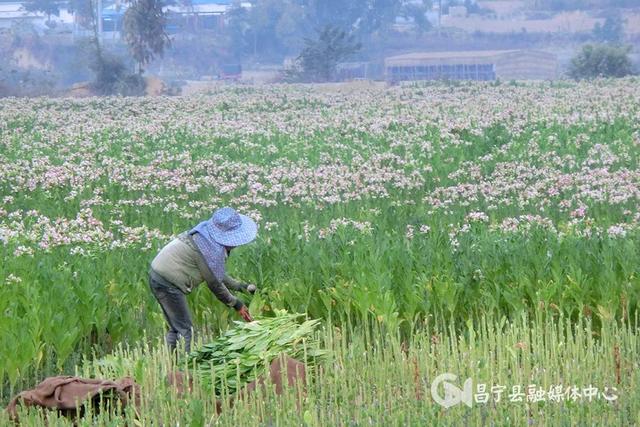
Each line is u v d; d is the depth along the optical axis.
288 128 83.56
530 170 57.44
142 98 122.38
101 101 117.75
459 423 19.42
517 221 42.41
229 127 83.38
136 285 31.27
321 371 21.88
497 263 30.88
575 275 28.70
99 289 29.48
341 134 79.94
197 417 18.92
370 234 38.22
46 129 85.69
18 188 55.50
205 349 24.69
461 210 47.56
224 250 27.56
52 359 28.25
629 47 186.75
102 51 197.00
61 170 58.31
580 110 90.62
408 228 42.66
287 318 25.47
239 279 31.55
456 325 29.94
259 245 35.03
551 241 33.66
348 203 50.59
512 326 24.14
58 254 37.00
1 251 37.44
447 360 22.41
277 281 30.59
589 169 57.94
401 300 29.39
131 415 20.12
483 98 107.69
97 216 47.16
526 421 19.19
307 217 47.91
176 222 45.50
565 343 25.16
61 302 28.23
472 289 29.53
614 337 24.27
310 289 29.75
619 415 19.38
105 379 22.80
